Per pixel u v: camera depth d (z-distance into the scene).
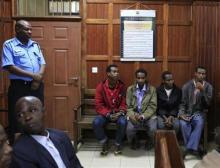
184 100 4.74
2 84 4.71
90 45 5.18
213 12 5.07
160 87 4.87
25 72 3.60
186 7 5.12
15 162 1.94
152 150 4.78
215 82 5.11
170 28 5.14
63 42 5.16
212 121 5.11
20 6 5.17
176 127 4.54
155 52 5.16
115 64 5.18
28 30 3.72
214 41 5.10
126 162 4.28
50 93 5.21
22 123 2.06
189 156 4.56
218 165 1.61
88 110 5.22
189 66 5.18
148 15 5.11
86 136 5.24
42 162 2.02
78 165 2.32
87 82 5.22
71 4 5.21
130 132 4.61
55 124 5.23
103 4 5.12
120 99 4.83
